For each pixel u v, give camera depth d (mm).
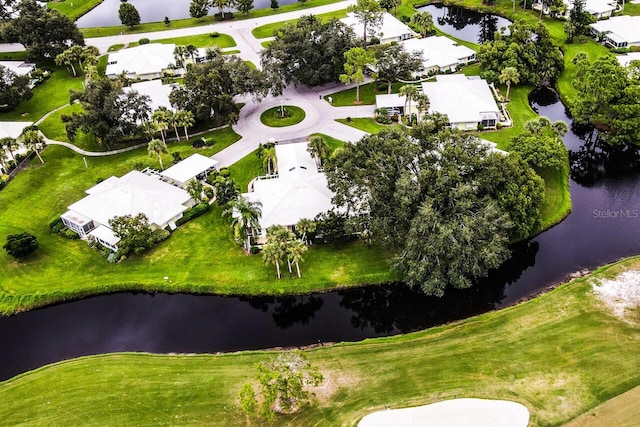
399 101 133625
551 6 177000
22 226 102125
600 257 88438
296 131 129250
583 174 112500
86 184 113062
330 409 64750
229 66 131625
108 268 91625
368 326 81438
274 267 89438
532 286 84312
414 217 78750
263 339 79500
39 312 86188
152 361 74312
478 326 75750
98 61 167625
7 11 190500
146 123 120750
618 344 69875
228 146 125062
